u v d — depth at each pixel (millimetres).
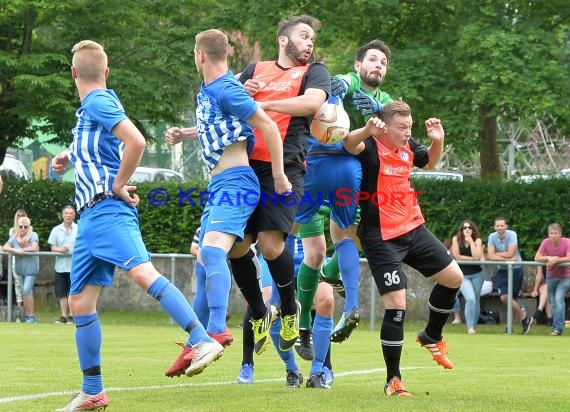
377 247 19531
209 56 18203
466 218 52469
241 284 19422
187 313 15922
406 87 55062
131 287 53375
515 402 18156
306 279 21438
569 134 58188
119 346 33469
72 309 16375
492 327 47688
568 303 48594
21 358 27609
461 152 58531
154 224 55062
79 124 16266
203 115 18266
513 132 85625
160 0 60531
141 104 60344
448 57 56500
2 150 63250
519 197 51906
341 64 57562
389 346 19375
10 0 56000
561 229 48406
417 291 50438
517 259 46781
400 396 19000
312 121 20062
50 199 56688
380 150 19578
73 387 20188
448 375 24672
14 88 59219
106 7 58562
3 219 56906
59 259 47781
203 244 18031
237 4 61781
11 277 48656
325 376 21109
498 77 52688
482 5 56500
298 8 59938
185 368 16438
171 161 92000
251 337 22125
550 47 53875
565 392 20328
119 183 15891
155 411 16297
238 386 21156
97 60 16406
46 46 60750
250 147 18438
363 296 50531
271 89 19391
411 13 60938
